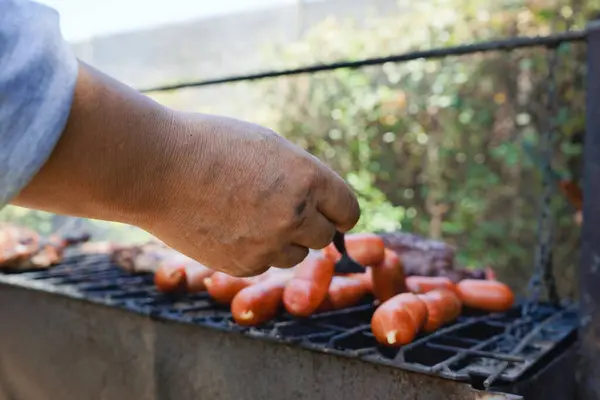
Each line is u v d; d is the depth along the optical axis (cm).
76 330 79
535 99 146
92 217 47
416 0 164
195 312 72
